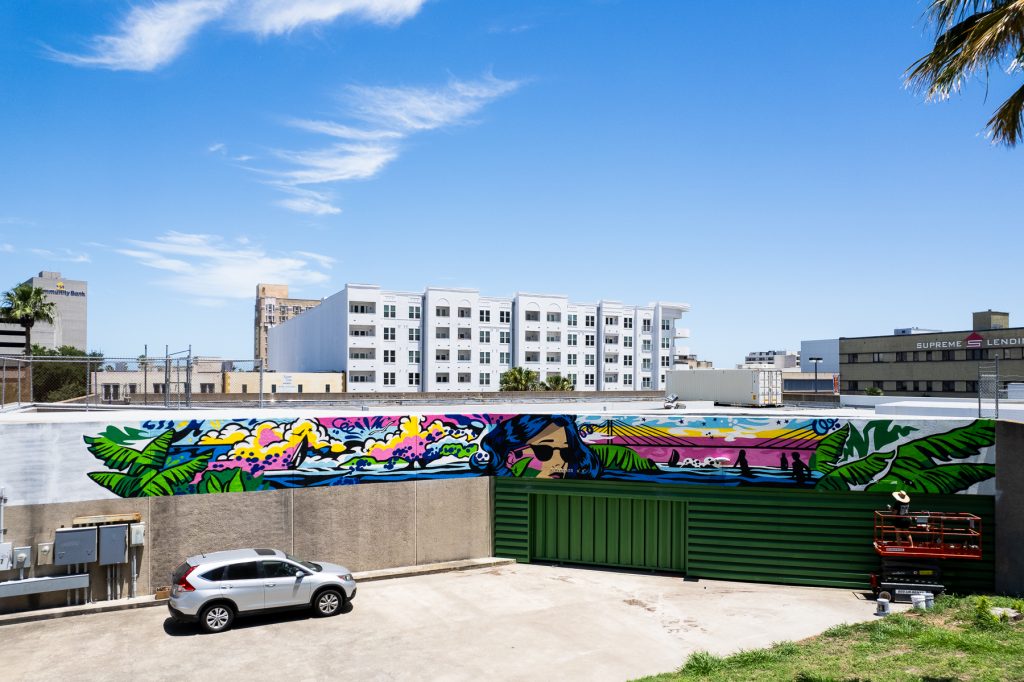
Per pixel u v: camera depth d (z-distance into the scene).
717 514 20.06
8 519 16.20
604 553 21.25
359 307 87.44
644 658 13.96
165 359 24.59
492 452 21.69
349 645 14.55
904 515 17.83
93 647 14.34
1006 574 17.34
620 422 20.89
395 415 20.50
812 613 16.81
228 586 15.35
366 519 20.05
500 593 18.38
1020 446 17.02
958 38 12.16
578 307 100.81
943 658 12.08
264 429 18.89
